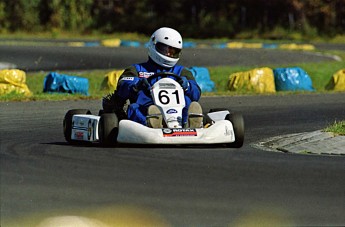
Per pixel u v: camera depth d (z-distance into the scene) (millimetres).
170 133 34375
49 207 22578
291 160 31859
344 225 21312
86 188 25203
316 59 120812
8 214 21734
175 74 37406
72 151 33812
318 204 23562
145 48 137750
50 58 118062
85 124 37344
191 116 35625
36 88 85312
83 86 73375
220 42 179875
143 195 24266
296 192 25109
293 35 195125
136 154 32594
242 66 108375
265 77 79625
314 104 63438
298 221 21625
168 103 35906
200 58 120375
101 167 29172
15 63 111812
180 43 37906
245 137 42844
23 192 24516
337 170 29297
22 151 34031
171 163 30172
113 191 24781
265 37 196250
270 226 21078
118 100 38188
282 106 61750
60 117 52094
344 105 62594
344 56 127625
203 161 30812
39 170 28453
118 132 34594
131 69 37906
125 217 21656
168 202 23406
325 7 196375
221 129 35156
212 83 80125
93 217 21562
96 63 112312
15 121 49219
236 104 63406
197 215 22016
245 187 25688
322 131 40781
